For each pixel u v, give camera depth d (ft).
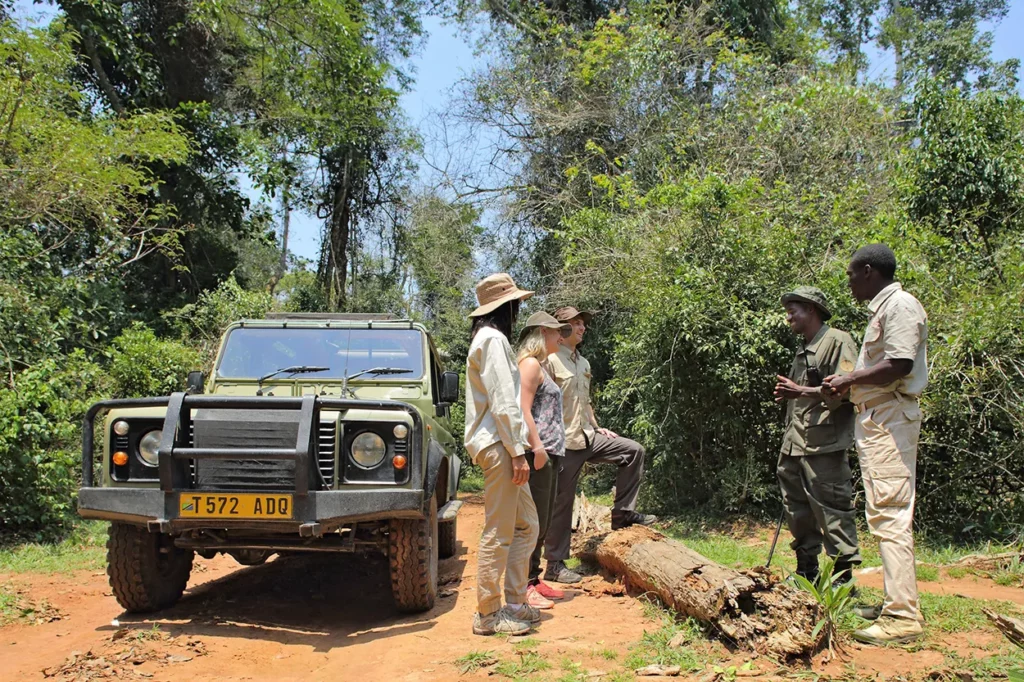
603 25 53.88
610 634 14.83
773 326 27.78
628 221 38.88
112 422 16.79
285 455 15.83
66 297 38.78
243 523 15.88
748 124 43.78
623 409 37.01
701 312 28.73
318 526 15.74
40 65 40.29
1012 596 17.93
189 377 20.49
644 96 51.08
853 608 15.47
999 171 32.91
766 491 28.84
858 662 12.81
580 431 19.65
